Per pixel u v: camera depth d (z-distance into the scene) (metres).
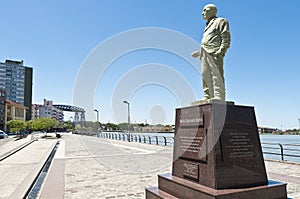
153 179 9.47
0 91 79.62
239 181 5.29
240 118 5.65
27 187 7.98
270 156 16.28
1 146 25.55
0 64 105.62
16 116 92.31
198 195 5.09
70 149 22.12
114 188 8.08
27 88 112.56
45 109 120.81
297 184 8.11
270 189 5.25
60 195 7.27
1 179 9.46
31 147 24.61
